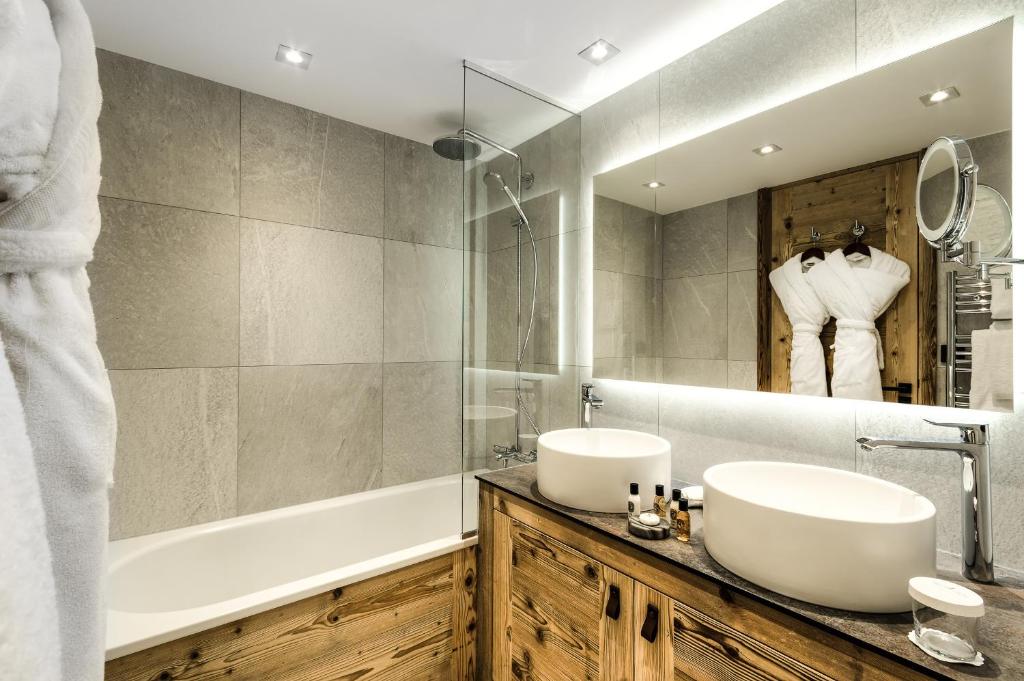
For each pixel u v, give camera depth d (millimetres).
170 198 1935
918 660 782
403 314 2607
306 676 1465
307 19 1617
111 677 1192
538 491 1665
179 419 1966
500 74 1944
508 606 1686
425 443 2689
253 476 2145
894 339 1271
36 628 443
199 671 1300
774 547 976
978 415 1141
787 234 1492
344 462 2402
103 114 1804
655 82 1879
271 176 2176
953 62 1178
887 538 901
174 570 1866
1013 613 921
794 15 1477
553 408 2104
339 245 2377
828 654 881
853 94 1349
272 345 2189
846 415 1361
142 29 1676
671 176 1811
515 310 2016
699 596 1089
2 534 411
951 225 1107
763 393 1547
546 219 2084
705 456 1702
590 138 2135
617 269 1997
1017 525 1086
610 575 1299
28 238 501
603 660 1316
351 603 1552
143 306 1885
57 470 517
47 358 515
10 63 453
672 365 1800
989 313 1123
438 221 2748
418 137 2609
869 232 1317
